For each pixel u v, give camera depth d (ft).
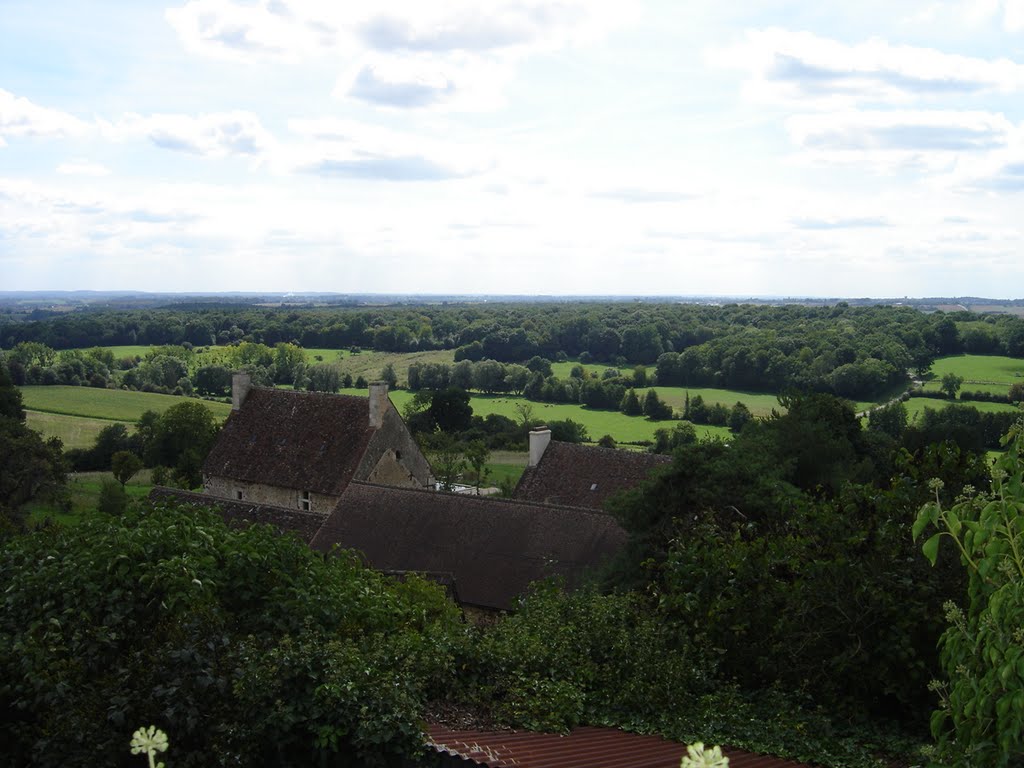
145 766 32.48
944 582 44.55
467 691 40.16
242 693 32.63
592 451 131.54
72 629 37.01
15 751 34.58
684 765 14.44
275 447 144.05
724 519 75.15
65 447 254.47
